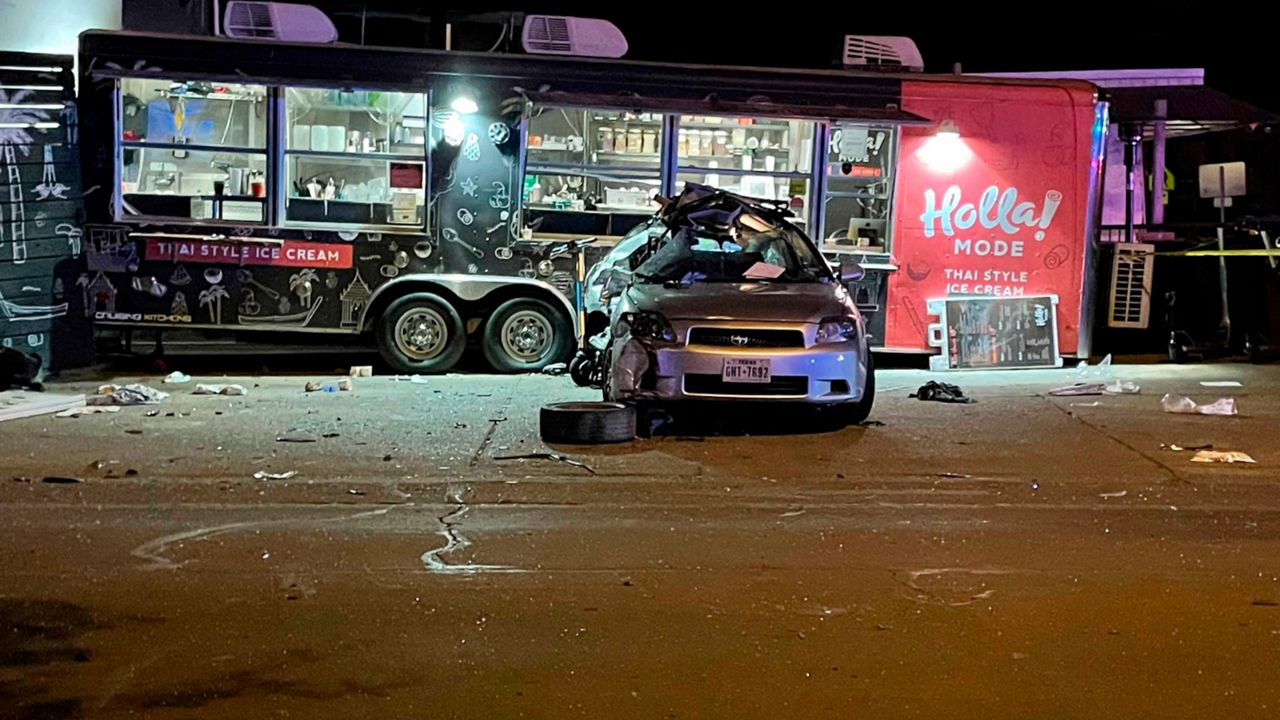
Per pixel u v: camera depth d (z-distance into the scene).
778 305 10.01
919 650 5.39
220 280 12.80
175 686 4.91
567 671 5.11
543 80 13.07
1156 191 17.03
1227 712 4.75
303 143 12.98
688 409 10.77
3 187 11.83
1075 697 4.88
